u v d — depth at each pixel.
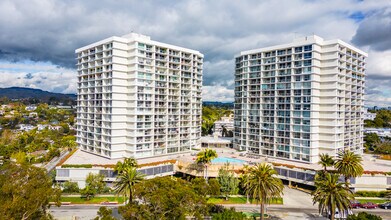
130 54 99.75
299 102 99.75
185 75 115.12
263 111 111.75
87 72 113.31
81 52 116.00
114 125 97.31
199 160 81.44
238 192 79.88
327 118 97.00
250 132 115.94
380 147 132.88
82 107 114.50
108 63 99.00
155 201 37.34
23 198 36.50
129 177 58.19
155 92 103.62
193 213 40.81
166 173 88.12
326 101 97.38
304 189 83.94
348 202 47.88
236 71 125.31
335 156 92.62
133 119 97.75
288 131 102.00
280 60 106.81
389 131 171.12
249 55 117.12
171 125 109.38
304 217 62.44
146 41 100.62
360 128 114.50
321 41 98.00
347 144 103.94
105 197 74.25
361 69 113.94
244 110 118.94
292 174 85.62
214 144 130.62
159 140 104.44
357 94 113.19
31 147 141.00
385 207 68.31
